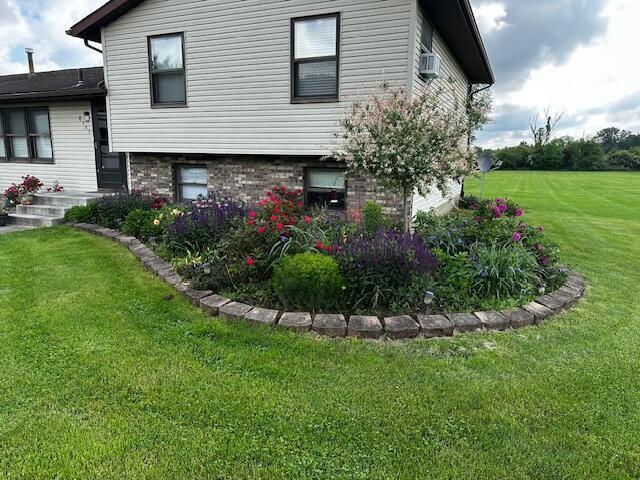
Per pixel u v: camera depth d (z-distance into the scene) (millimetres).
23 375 2809
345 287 3840
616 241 8055
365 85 6715
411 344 3352
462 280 4219
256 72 7477
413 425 2381
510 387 2771
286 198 6465
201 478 1989
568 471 2072
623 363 3135
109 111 9000
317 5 6816
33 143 11203
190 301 4121
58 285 4586
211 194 7457
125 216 7383
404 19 6352
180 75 8211
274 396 2627
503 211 5684
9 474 1993
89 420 2377
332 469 2053
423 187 5418
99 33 8961
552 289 4719
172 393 2635
